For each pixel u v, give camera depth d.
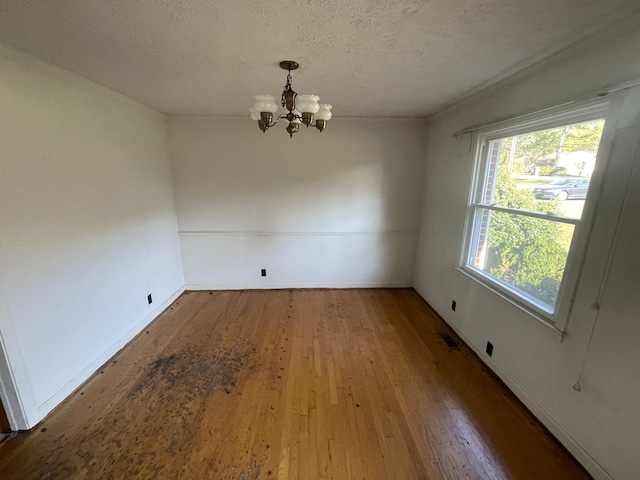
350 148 3.71
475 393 2.15
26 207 1.77
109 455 1.65
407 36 1.49
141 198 3.00
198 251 3.95
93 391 2.14
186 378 2.30
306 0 1.17
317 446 1.72
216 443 1.73
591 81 1.53
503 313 2.24
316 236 3.97
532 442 1.75
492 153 2.52
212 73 2.03
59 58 1.78
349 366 2.46
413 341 2.85
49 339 1.94
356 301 3.75
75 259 2.14
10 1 1.18
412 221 3.98
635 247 1.31
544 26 1.37
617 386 1.40
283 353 2.64
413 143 3.73
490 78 2.10
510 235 2.27
